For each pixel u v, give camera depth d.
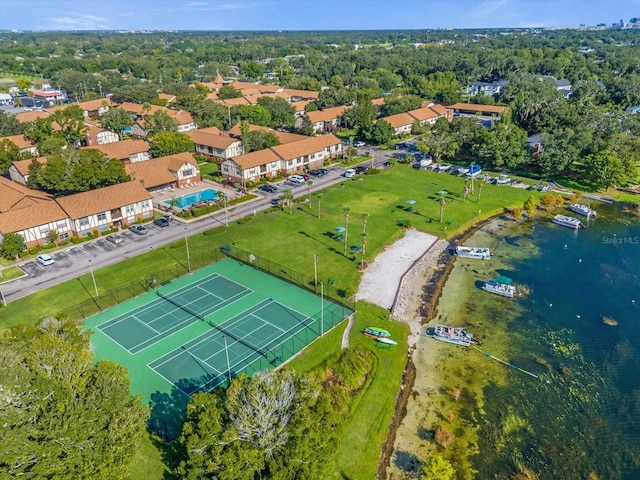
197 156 144.25
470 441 48.62
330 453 37.41
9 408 33.72
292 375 43.00
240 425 36.75
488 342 63.38
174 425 47.84
